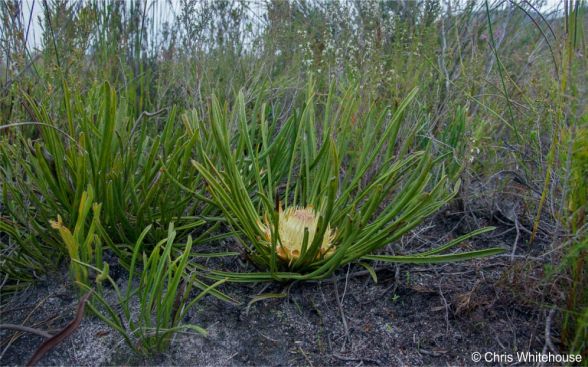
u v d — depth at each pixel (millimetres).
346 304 1749
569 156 1446
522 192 2217
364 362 1547
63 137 1939
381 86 2783
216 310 1693
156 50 3389
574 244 1446
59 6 2416
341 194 2053
